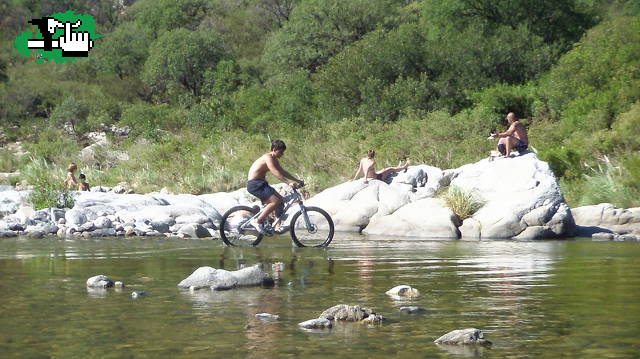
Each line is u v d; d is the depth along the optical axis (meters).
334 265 10.88
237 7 97.56
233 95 48.25
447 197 17.64
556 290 8.36
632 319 6.65
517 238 16.33
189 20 92.94
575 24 47.12
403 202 18.20
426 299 7.79
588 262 11.27
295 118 42.16
